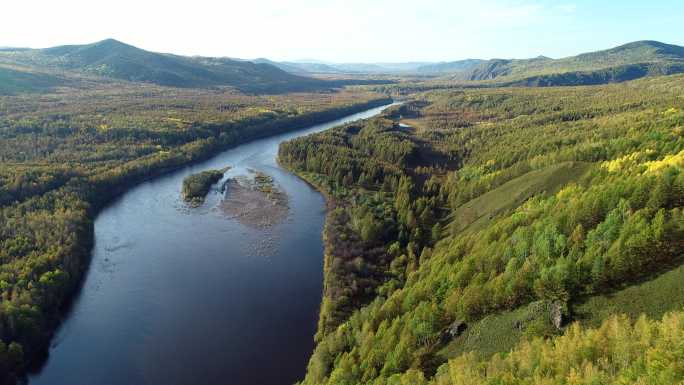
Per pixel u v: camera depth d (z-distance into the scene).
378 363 71.75
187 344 92.56
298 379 83.94
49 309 98.75
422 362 70.25
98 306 104.94
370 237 129.25
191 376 84.19
